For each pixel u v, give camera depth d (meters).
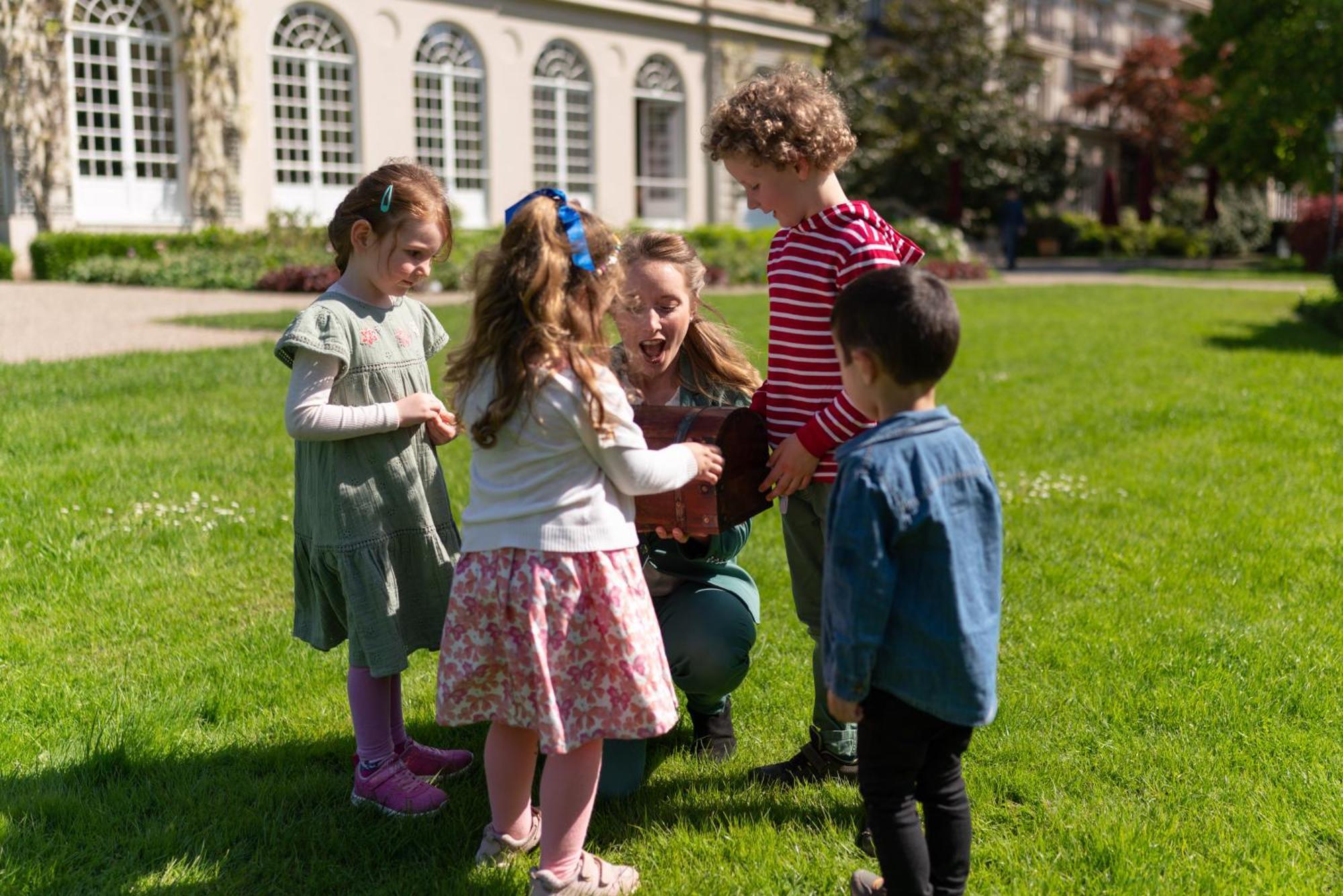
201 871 2.45
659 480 2.35
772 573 4.59
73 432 6.36
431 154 22.88
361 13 21.31
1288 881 2.39
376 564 2.72
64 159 18.33
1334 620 3.96
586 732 2.28
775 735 3.20
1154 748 3.01
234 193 20.02
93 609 3.99
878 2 36.22
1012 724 3.18
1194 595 4.25
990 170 32.66
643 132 27.23
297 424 2.60
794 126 2.52
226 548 4.67
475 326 2.28
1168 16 48.12
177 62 19.50
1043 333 12.48
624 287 2.74
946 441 2.10
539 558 2.25
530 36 23.78
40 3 17.81
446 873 2.48
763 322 12.44
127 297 15.17
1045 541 4.96
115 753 2.90
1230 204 37.94
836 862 2.52
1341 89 21.06
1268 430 7.17
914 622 2.08
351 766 3.00
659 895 2.40
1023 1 39.88
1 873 2.38
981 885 2.43
